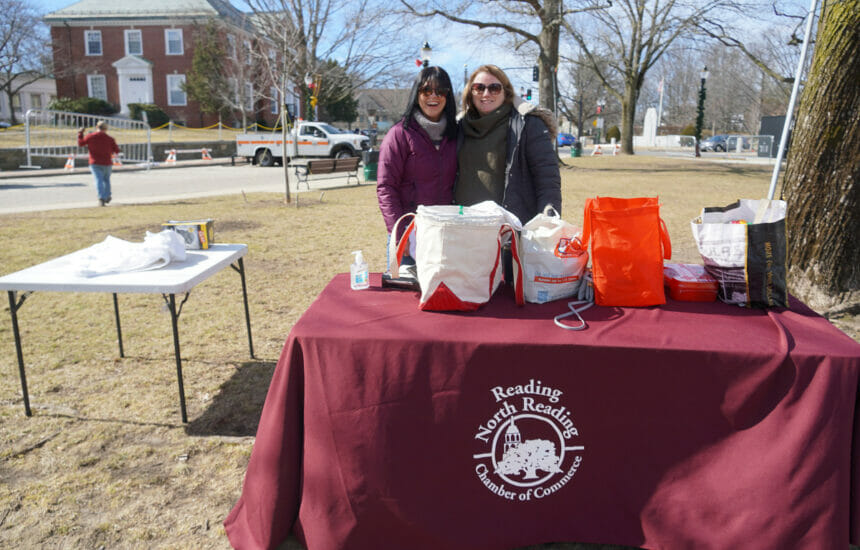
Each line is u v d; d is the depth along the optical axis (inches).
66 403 131.2
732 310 95.0
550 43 778.8
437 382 82.5
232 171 786.2
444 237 90.2
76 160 795.4
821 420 77.2
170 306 117.1
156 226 342.6
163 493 100.3
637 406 82.4
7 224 345.4
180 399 122.1
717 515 81.0
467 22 783.7
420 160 111.9
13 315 120.6
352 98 1750.7
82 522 93.0
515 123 110.9
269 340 169.3
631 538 85.0
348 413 83.1
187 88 1449.3
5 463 108.3
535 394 82.7
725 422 81.2
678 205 443.5
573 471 85.2
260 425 87.8
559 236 98.2
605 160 1047.6
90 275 113.1
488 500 85.3
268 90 1455.5
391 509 83.4
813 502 77.2
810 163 172.6
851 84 162.9
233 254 135.7
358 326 87.0
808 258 177.3
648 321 89.5
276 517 85.0
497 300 99.7
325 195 509.7
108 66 1524.4
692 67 2479.1
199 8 1478.8
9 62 1547.7
